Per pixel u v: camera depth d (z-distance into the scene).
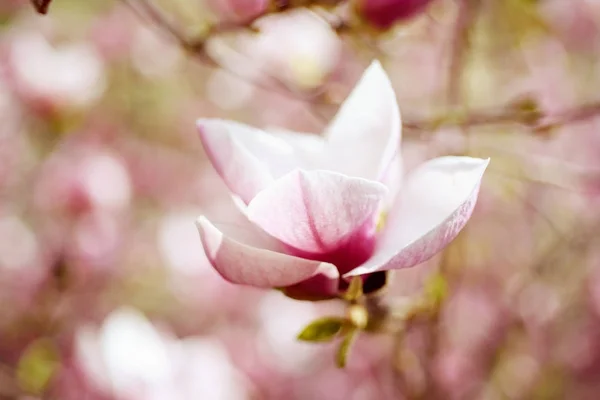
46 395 1.41
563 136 1.82
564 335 1.78
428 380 1.26
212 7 1.25
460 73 1.34
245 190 0.88
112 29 2.26
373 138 0.91
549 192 1.84
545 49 1.93
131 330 1.17
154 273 2.09
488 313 1.77
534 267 1.71
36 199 1.78
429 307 0.98
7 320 1.71
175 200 2.29
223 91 2.28
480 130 1.38
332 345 1.83
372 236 0.88
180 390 1.17
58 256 1.72
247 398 1.57
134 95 2.29
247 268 0.86
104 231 1.74
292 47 1.46
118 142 2.22
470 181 0.87
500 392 1.71
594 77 2.02
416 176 0.89
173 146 2.35
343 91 1.35
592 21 1.91
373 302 0.94
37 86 1.67
